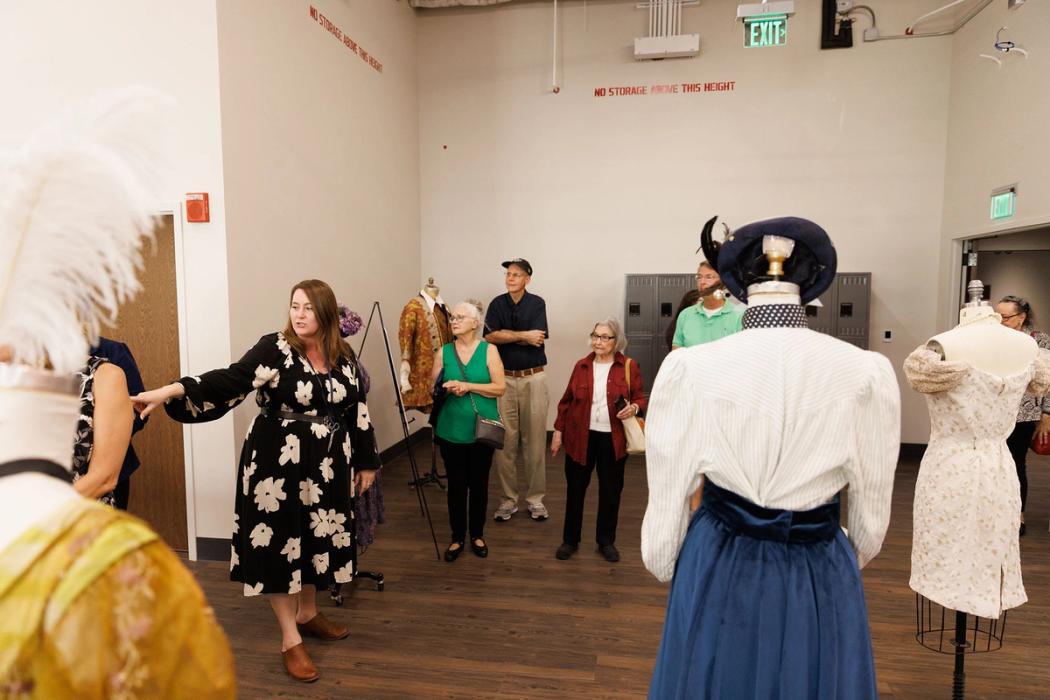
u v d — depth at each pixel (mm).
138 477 3207
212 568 3033
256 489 2033
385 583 2867
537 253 5906
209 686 459
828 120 5387
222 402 1919
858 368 1098
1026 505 4020
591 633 2420
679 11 5445
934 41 5180
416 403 4113
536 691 2041
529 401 3768
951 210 5113
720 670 1078
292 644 2141
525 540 3432
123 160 525
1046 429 3174
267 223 3340
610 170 5742
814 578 1069
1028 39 4066
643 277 5648
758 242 1194
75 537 423
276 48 3422
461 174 5961
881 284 5414
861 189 5383
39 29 3041
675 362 1173
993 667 2188
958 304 5117
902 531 3568
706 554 1131
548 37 5730
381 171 5012
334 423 2176
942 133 5227
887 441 1112
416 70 5875
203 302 3029
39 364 480
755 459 1096
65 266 489
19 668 383
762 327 1154
